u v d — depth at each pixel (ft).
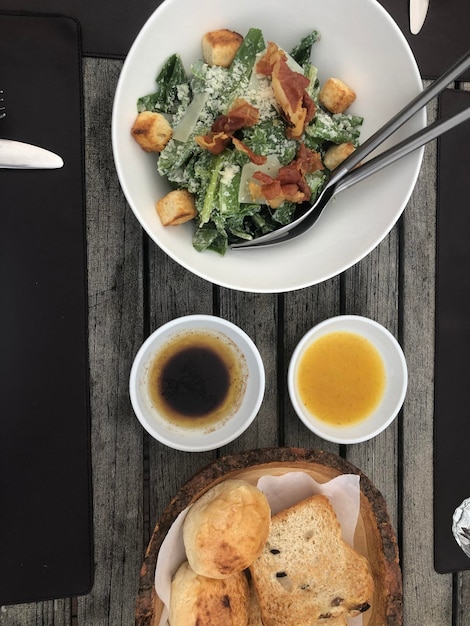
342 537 1.49
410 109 1.06
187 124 1.25
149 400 1.56
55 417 1.52
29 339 1.51
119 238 1.54
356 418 1.63
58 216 1.51
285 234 1.32
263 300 1.62
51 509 1.53
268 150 1.24
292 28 1.29
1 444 1.50
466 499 1.65
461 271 1.69
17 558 1.51
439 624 1.69
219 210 1.25
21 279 1.50
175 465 1.59
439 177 1.66
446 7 1.61
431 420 1.69
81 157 1.50
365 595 1.45
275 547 1.45
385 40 1.24
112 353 1.55
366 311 1.66
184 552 1.46
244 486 1.37
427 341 1.68
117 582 1.56
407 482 1.68
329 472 1.46
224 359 1.59
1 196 1.48
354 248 1.30
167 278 1.57
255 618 1.50
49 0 1.46
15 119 1.47
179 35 1.24
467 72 1.65
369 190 1.30
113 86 1.50
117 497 1.56
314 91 1.31
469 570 1.71
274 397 1.62
